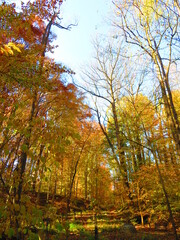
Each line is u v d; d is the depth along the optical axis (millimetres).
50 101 5434
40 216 1836
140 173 10492
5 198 1961
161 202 10320
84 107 10070
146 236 8672
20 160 2283
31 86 2881
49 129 2205
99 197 10516
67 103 7203
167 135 9805
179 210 10273
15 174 2111
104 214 13672
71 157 9672
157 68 8781
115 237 8773
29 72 2918
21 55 3098
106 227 10477
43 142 2154
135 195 10781
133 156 12586
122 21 9211
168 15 7844
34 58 3508
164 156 10656
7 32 3348
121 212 10977
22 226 1889
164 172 9883
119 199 11352
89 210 14648
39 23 6484
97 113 11617
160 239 8367
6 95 2602
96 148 11164
